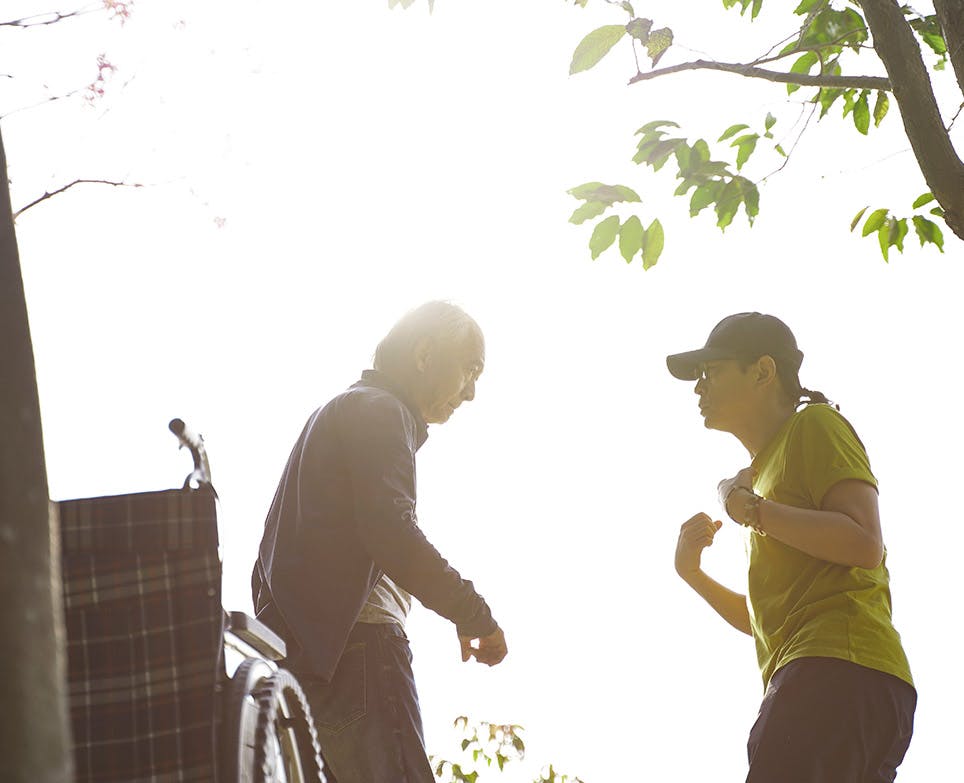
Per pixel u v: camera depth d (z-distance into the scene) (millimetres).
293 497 5191
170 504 3381
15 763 1637
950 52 5418
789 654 4773
